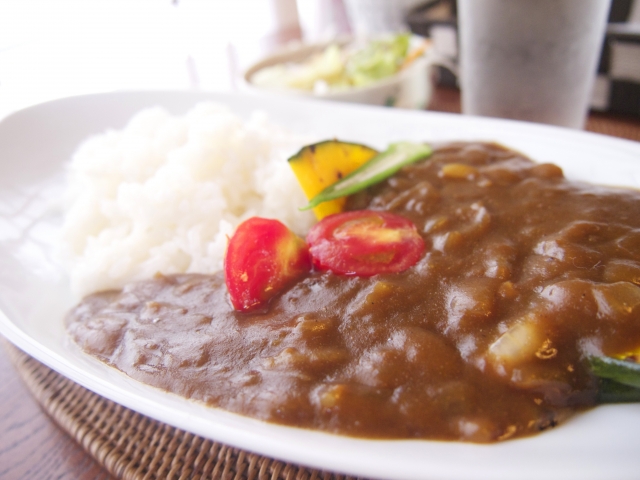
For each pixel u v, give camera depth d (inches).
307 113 9.2
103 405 5.6
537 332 4.4
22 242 7.2
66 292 6.7
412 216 6.2
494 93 9.0
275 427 4.2
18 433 5.6
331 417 4.2
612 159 6.7
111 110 9.5
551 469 3.5
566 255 5.1
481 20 8.4
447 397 4.2
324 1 22.6
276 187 7.6
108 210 7.6
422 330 4.7
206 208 7.3
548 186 6.2
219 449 4.9
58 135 8.9
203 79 16.8
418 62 11.7
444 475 3.5
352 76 12.1
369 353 4.6
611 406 4.3
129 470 4.8
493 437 3.9
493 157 7.3
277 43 19.1
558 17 8.0
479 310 4.7
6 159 8.1
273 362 4.6
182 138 8.3
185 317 5.5
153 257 7.0
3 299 6.1
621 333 4.3
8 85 12.9
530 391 4.2
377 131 8.6
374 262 5.5
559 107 8.9
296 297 5.4
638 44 9.6
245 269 5.5
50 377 6.0
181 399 4.6
